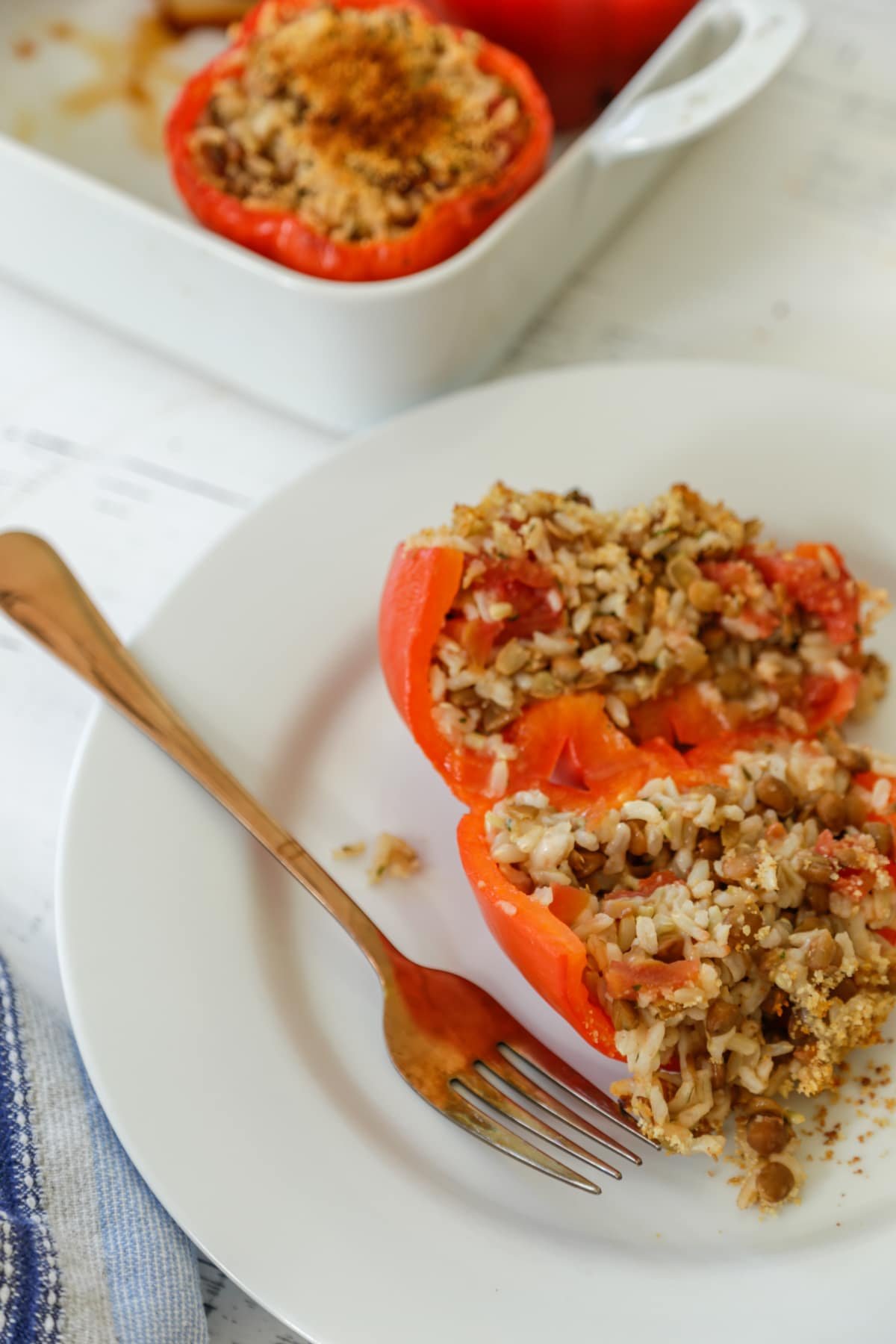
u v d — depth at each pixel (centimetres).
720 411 61
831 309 66
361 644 59
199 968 53
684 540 55
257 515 59
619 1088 51
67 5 73
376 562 59
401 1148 52
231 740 57
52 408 66
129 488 64
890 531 60
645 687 55
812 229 68
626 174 65
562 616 55
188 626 58
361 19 66
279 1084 52
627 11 67
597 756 55
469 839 53
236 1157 51
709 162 70
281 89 65
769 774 53
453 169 63
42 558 58
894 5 73
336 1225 50
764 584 56
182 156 64
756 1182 50
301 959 54
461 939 55
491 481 60
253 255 61
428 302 60
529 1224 51
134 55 72
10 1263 48
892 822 53
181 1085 51
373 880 55
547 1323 49
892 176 69
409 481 60
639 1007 51
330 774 57
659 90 66
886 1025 52
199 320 63
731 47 66
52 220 63
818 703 56
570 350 66
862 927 51
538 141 65
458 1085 52
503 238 61
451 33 66
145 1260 50
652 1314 49
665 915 51
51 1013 53
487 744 55
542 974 52
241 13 73
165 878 54
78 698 59
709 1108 51
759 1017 51
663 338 66
